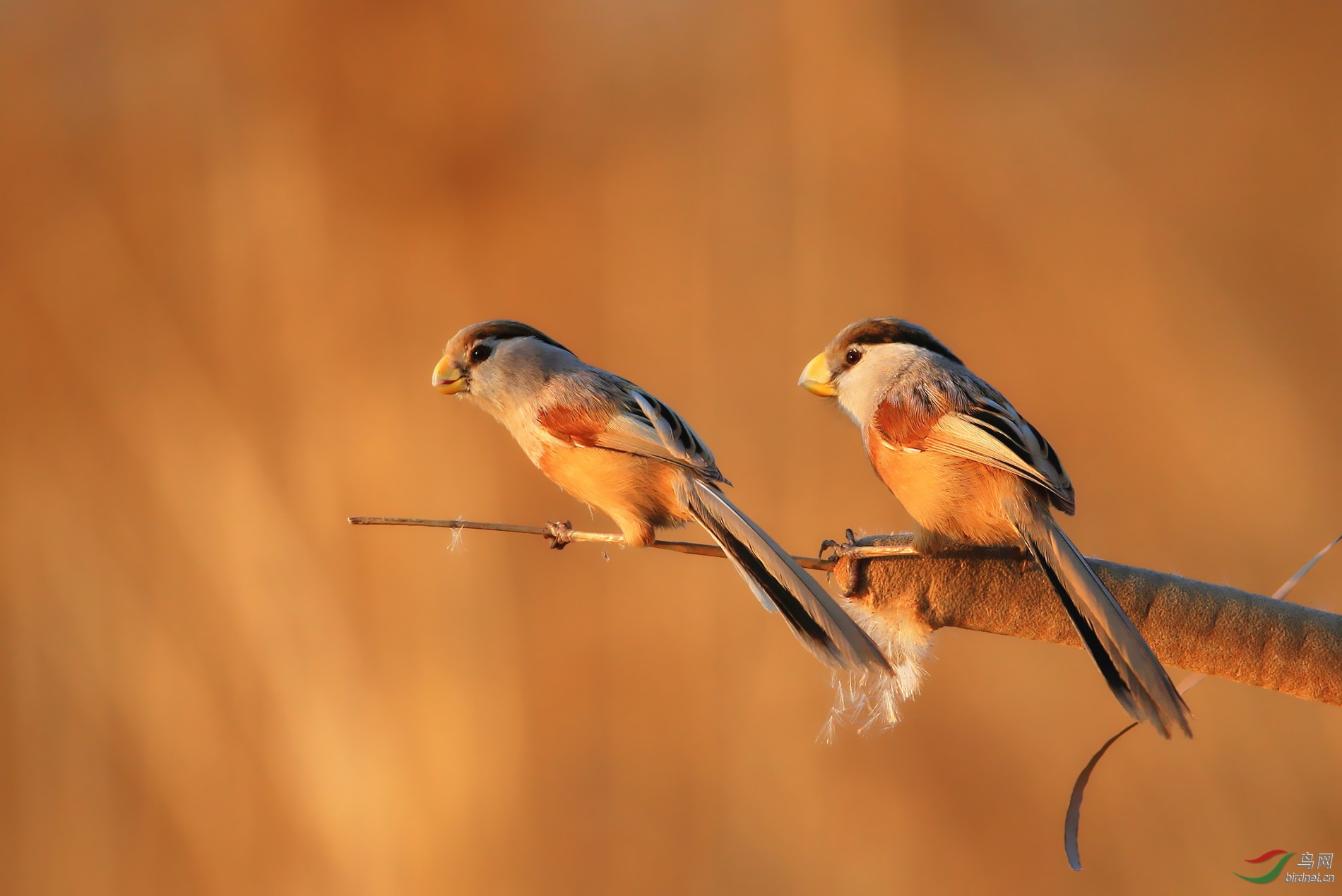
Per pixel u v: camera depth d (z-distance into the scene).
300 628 11.51
